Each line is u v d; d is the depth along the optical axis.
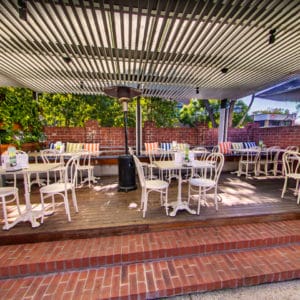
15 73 3.99
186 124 9.87
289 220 2.82
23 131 5.79
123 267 2.05
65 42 2.71
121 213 2.78
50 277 1.92
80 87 5.17
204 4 2.00
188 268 2.03
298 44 2.78
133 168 3.84
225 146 6.11
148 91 5.72
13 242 2.24
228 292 1.87
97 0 1.92
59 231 2.31
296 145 5.27
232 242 2.29
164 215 2.71
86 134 6.23
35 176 4.78
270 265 2.08
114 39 2.61
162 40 2.65
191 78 4.40
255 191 3.79
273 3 1.92
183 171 5.39
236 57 3.23
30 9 2.01
